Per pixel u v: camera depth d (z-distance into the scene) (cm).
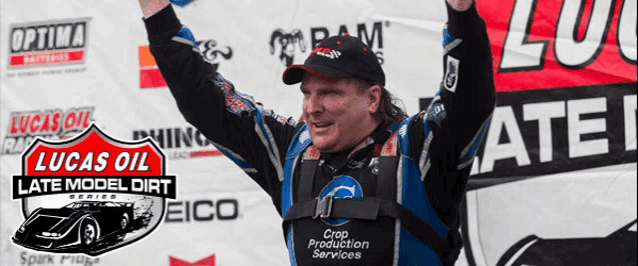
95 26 834
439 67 748
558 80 716
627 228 694
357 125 429
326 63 425
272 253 778
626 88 701
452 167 413
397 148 421
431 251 416
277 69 785
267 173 470
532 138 719
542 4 724
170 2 475
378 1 763
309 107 429
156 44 450
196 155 803
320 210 419
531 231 713
